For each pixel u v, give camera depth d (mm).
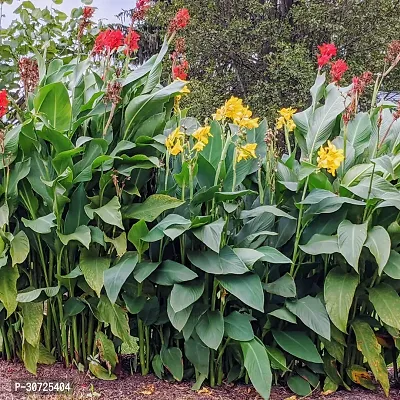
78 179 2748
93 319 2957
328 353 2795
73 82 3172
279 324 2775
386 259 2406
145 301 2729
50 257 2908
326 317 2551
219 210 2846
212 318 2621
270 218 2836
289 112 3180
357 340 2652
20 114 3178
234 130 3107
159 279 2635
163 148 2846
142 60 13898
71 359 2979
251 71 13820
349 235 2510
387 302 2582
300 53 12086
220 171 2766
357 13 12406
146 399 2607
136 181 2949
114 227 2812
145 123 2947
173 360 2783
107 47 3121
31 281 2988
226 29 13320
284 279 2676
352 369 2836
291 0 14273
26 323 2779
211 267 2576
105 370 2875
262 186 2996
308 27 13078
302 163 2684
